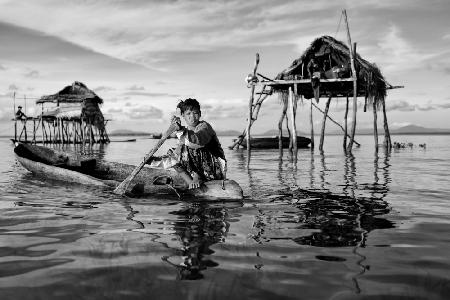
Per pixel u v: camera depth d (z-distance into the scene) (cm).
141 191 508
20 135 3544
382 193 529
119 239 281
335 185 627
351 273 211
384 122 2172
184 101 454
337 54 1603
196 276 205
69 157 852
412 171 889
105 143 4359
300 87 1822
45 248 260
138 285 193
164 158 480
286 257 238
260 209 401
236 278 202
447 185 621
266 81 1590
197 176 464
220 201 450
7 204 439
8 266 224
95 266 222
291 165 1114
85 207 416
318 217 361
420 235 294
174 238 284
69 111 3127
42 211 395
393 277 205
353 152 1906
